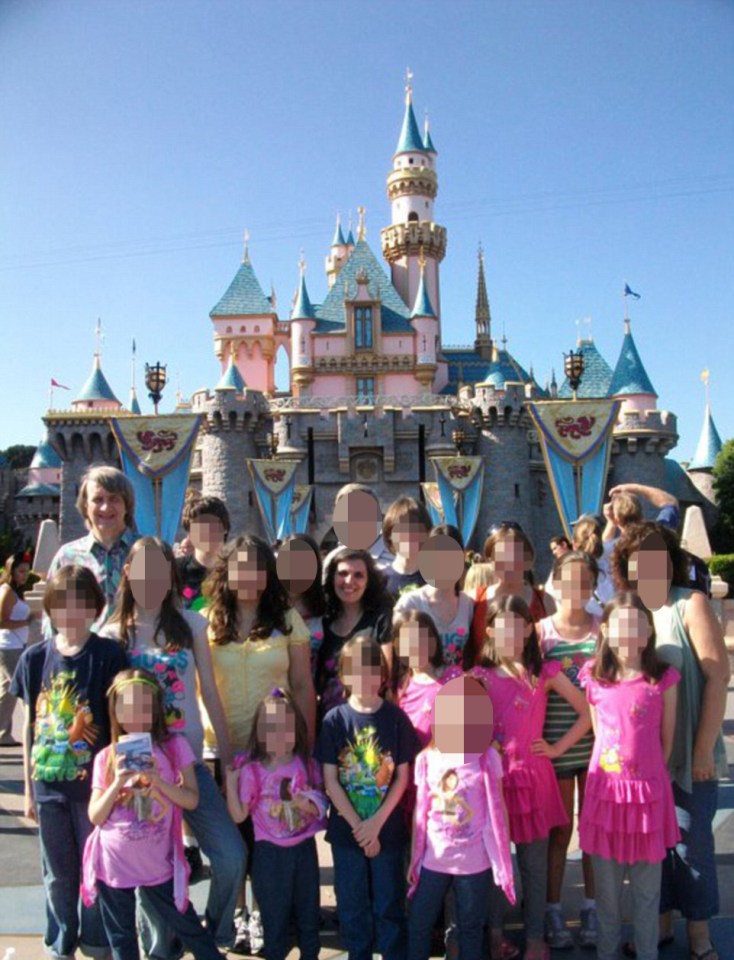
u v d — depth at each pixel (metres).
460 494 44.09
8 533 70.81
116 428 25.75
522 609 5.24
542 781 5.21
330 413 52.41
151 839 4.69
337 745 5.04
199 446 55.91
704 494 64.94
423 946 4.82
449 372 74.75
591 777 5.02
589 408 24.38
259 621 5.43
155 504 25.70
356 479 52.44
